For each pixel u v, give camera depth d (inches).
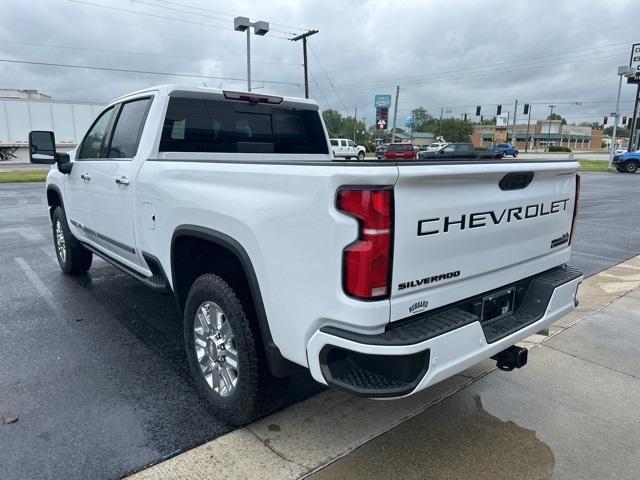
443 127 4475.9
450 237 95.0
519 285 118.9
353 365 92.7
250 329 109.8
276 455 109.2
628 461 109.2
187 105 159.5
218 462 106.6
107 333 175.2
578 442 115.6
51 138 213.5
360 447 112.3
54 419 121.8
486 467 106.1
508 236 110.0
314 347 91.6
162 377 143.9
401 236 86.1
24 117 1478.8
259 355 110.3
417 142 4126.5
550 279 123.0
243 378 111.7
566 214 131.5
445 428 120.1
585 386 142.0
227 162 113.2
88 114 1562.5
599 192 769.6
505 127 3843.5
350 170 82.9
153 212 139.6
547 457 110.0
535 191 117.0
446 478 102.5
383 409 128.5
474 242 100.9
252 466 105.3
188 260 135.0
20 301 207.8
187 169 124.6
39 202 579.5
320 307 90.3
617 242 359.6
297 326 95.6
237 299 111.6
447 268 96.0
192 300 125.0
